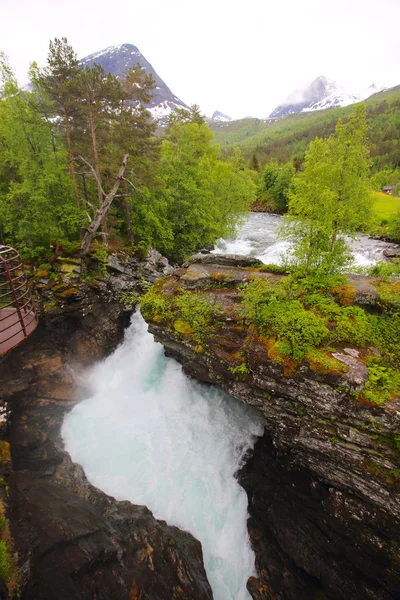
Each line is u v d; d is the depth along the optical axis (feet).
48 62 52.65
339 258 39.96
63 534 23.00
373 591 24.61
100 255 57.16
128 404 45.06
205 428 39.83
